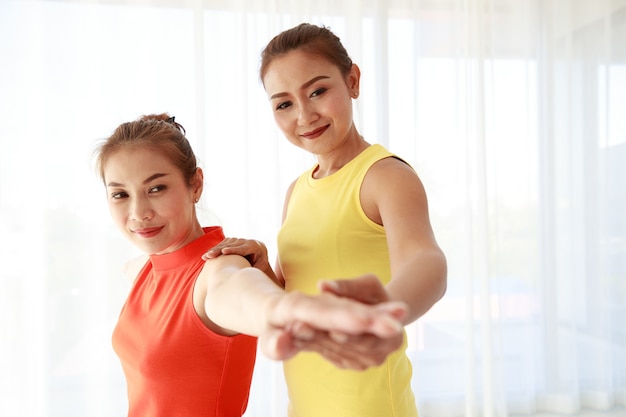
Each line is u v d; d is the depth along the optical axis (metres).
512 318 2.77
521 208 2.73
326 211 1.03
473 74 2.62
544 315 2.79
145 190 0.98
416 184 0.93
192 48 2.35
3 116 2.26
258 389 2.41
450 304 2.64
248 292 0.65
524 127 2.70
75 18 2.29
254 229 2.40
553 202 2.76
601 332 2.85
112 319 2.33
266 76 1.05
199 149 2.33
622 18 2.83
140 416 0.99
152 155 0.98
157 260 1.03
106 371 2.34
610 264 2.89
